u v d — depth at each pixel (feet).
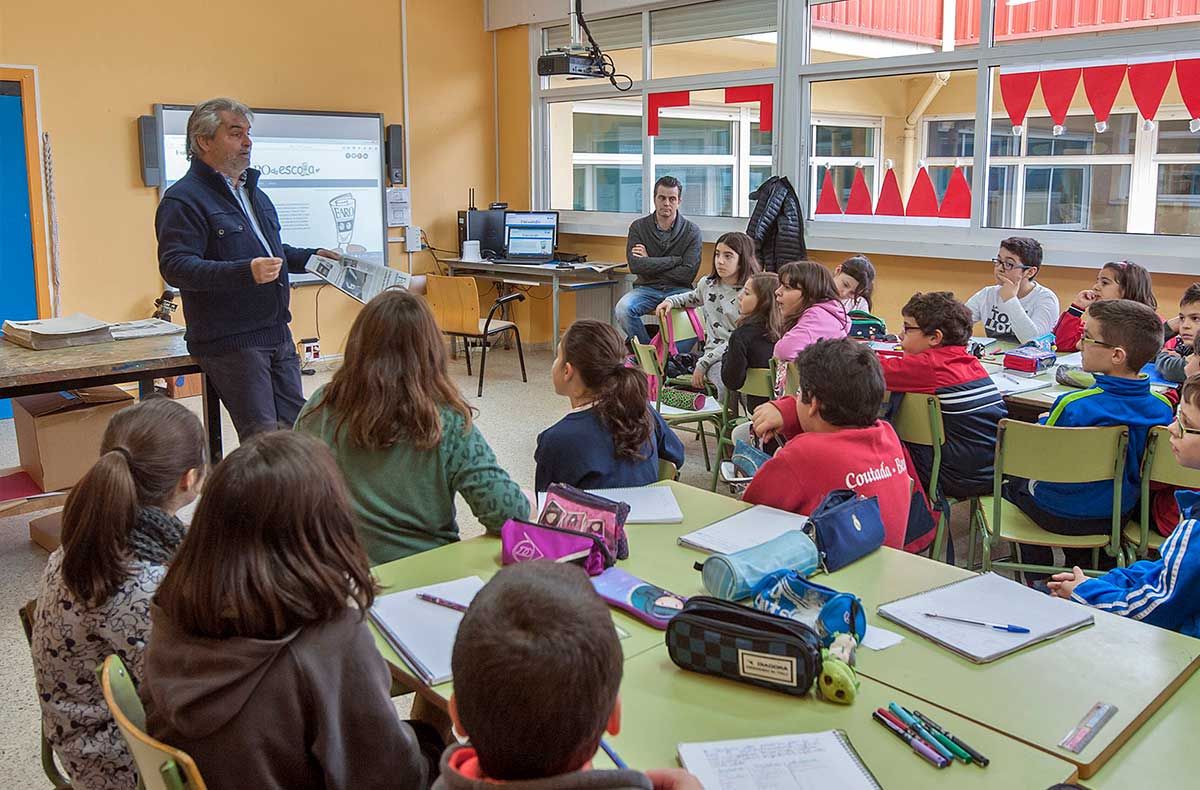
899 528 7.19
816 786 3.90
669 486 7.72
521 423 18.24
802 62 20.29
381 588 4.87
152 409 5.68
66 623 5.24
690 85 22.34
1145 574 6.48
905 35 18.78
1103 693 4.62
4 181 18.35
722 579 5.42
